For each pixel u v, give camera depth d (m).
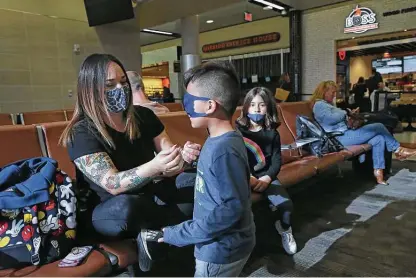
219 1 6.04
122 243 1.33
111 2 5.18
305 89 8.68
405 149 3.33
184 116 2.44
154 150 1.69
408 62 10.46
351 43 8.09
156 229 1.35
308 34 8.45
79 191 1.38
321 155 3.02
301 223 2.48
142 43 13.37
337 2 7.75
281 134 3.26
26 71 5.21
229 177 1.04
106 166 1.30
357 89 8.95
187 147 1.36
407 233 2.26
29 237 1.14
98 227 1.32
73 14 5.70
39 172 1.23
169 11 6.54
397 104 7.84
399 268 1.83
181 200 1.55
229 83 1.11
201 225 1.06
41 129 1.69
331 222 2.49
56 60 5.55
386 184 3.37
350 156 3.15
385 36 7.55
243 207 1.06
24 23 5.14
